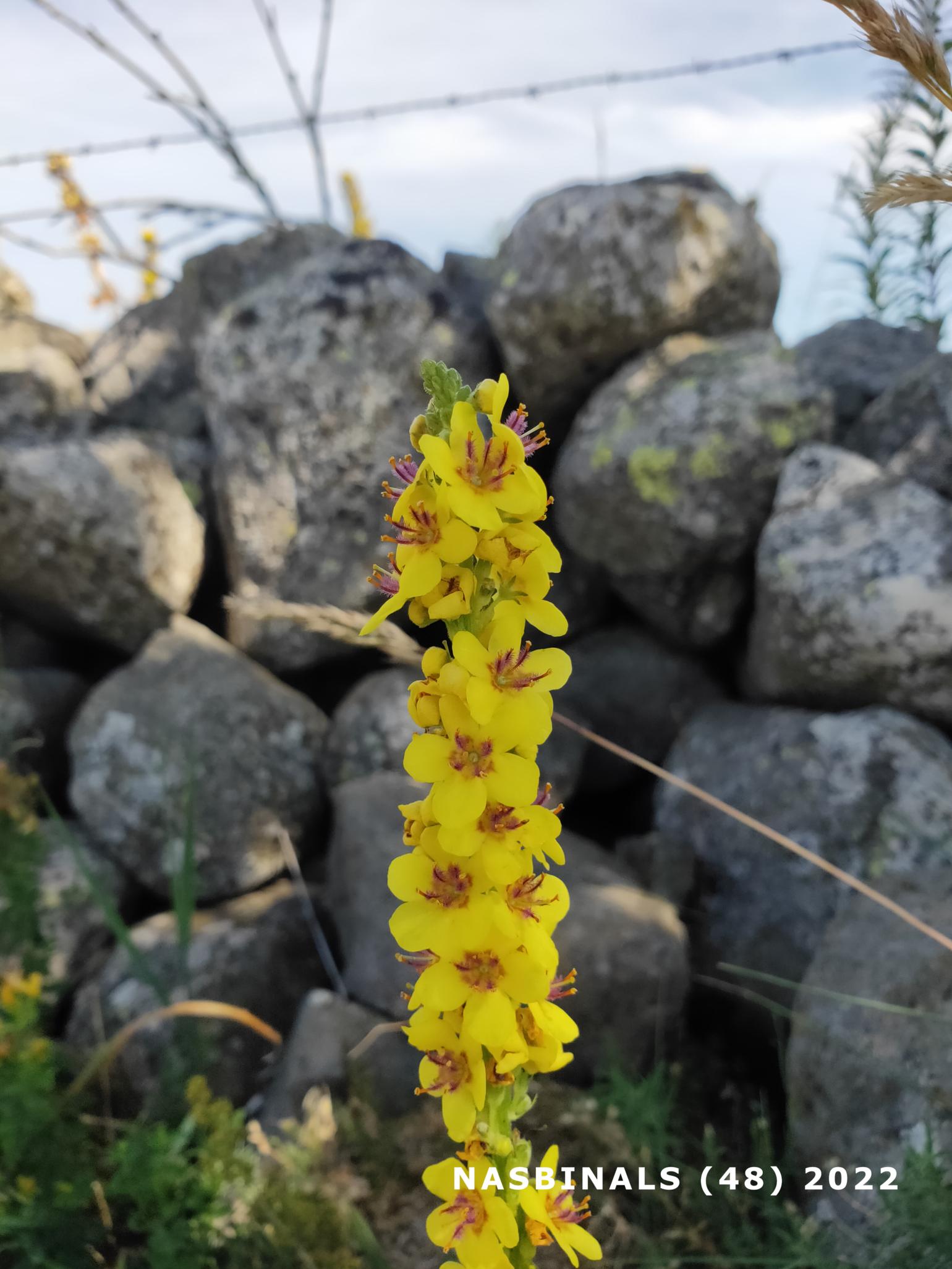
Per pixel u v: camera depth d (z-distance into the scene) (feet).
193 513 1.99
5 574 1.85
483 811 0.52
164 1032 1.52
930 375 1.73
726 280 1.80
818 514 1.61
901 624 1.47
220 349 1.97
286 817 1.82
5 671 1.85
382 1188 1.27
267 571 1.92
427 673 0.53
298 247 2.18
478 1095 0.53
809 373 1.90
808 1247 1.06
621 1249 1.15
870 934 1.30
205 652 1.89
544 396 1.90
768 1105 1.48
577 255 1.74
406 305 1.92
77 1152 1.25
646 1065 1.47
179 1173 1.19
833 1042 1.23
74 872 1.69
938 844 1.43
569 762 1.82
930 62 0.53
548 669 0.52
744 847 1.58
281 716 1.87
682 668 1.88
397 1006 1.51
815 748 1.56
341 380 1.89
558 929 1.50
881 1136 1.16
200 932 1.66
